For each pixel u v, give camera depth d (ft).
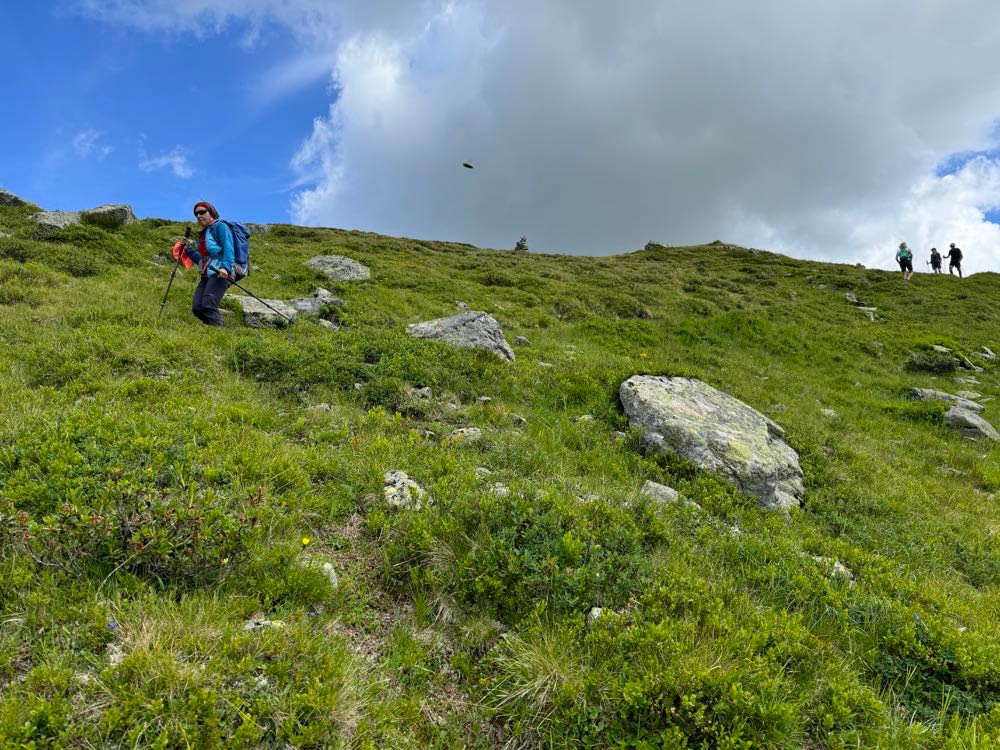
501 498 19.60
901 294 131.54
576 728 12.50
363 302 61.26
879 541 27.81
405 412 30.71
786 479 32.40
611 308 89.15
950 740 13.43
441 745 12.23
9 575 13.00
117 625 12.32
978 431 52.16
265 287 62.69
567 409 36.88
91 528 13.84
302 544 16.56
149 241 80.64
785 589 19.19
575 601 15.69
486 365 39.42
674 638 14.43
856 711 14.06
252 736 10.73
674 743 11.87
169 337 34.60
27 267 48.16
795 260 179.83
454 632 15.12
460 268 112.27
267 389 30.37
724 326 78.84
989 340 99.50
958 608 21.21
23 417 21.12
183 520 14.52
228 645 12.21
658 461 31.58
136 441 19.17
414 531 17.38
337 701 11.86
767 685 13.28
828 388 62.80
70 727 10.19
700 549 21.38
